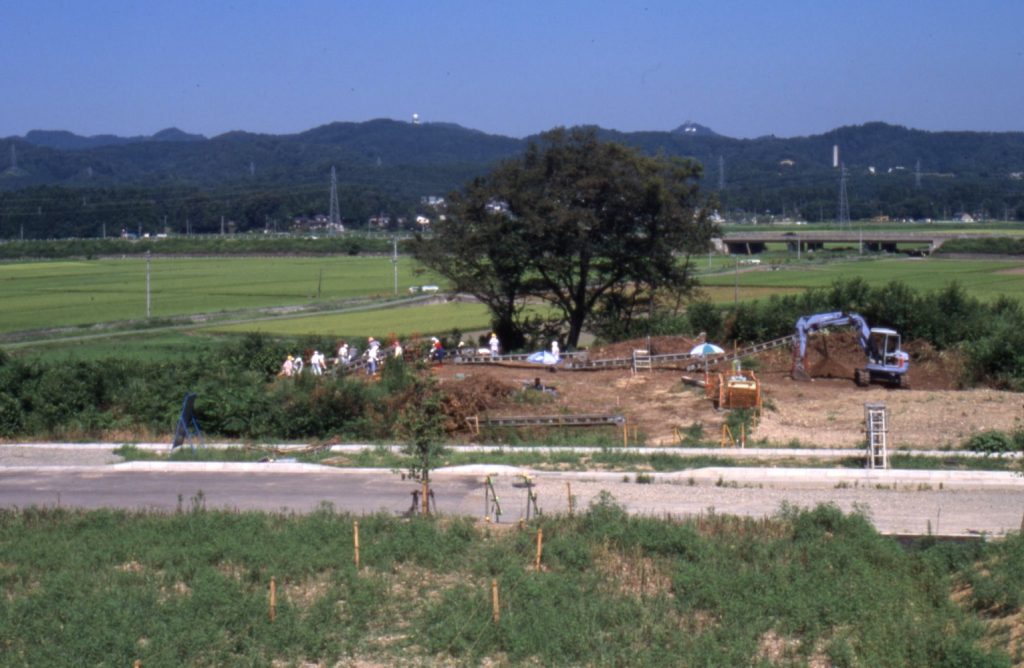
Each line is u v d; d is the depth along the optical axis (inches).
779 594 673.6
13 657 594.9
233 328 2957.7
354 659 604.7
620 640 619.5
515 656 600.4
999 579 682.2
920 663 582.9
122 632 617.9
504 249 2298.2
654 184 2272.4
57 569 752.3
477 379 1565.0
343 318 3186.5
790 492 1008.9
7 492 1047.0
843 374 1791.3
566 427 1385.3
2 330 2945.4
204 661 596.4
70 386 1453.0
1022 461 1118.4
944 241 5797.2
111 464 1180.5
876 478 1057.5
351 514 891.4
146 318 3157.0
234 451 1238.3
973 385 1754.4
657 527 810.8
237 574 736.3
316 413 1374.3
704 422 1409.9
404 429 1019.9
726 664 581.6
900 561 739.4
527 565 749.9
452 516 899.4
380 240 7372.1
